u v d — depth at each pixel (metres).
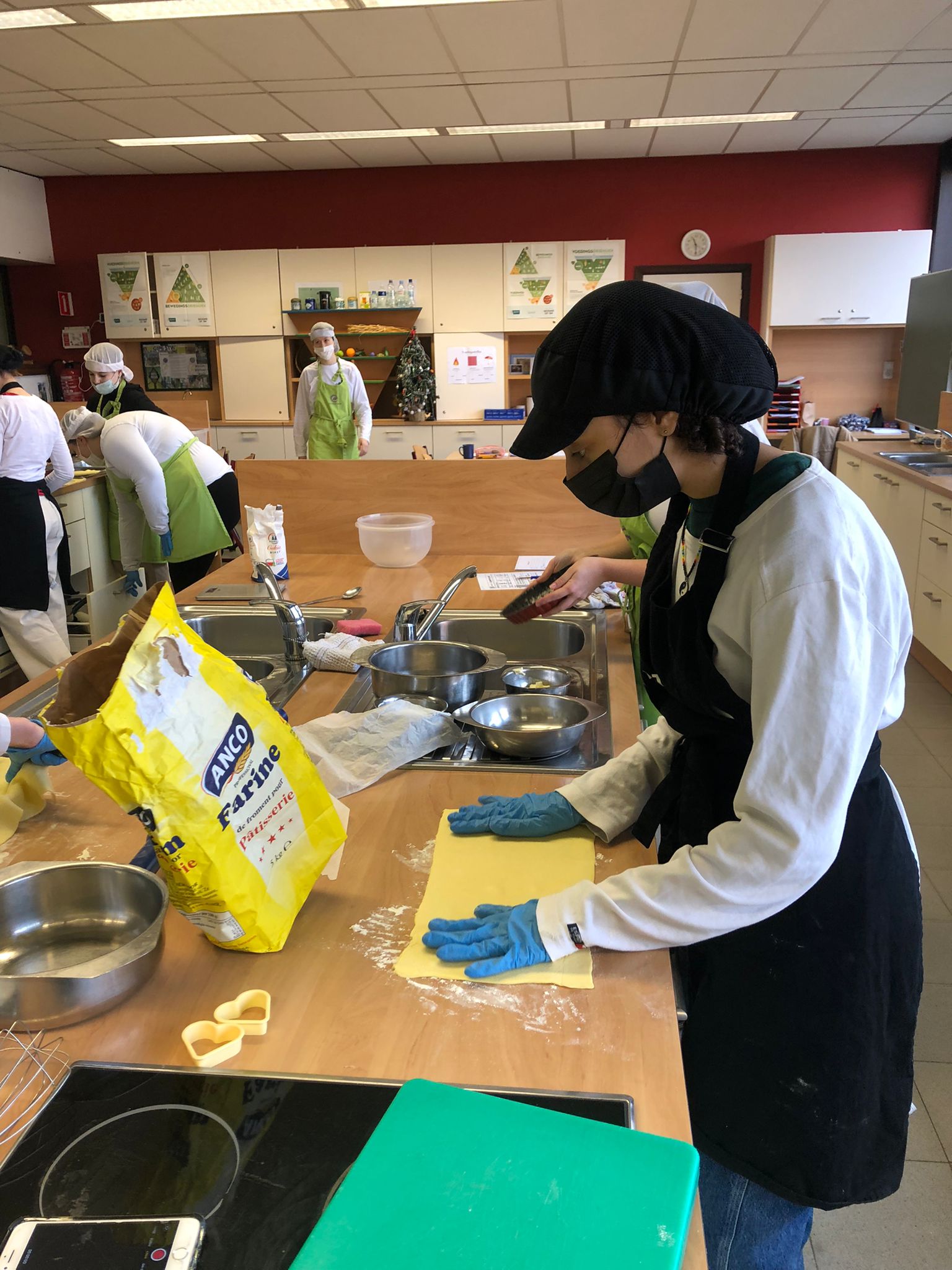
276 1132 0.68
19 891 0.94
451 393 6.91
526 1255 0.56
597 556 1.72
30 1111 0.71
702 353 0.79
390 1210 0.59
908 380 5.76
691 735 1.03
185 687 0.81
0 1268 0.57
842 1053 0.96
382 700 1.56
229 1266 0.58
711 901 0.82
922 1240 1.55
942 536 3.97
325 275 6.78
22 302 7.37
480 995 0.84
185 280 6.88
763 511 0.84
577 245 6.59
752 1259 1.08
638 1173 0.62
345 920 0.96
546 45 4.26
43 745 1.19
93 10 3.79
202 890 0.83
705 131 5.88
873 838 0.97
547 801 1.14
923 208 6.56
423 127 5.67
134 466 3.94
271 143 6.03
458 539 2.65
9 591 3.65
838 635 0.77
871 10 3.90
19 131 5.66
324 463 2.62
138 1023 0.81
